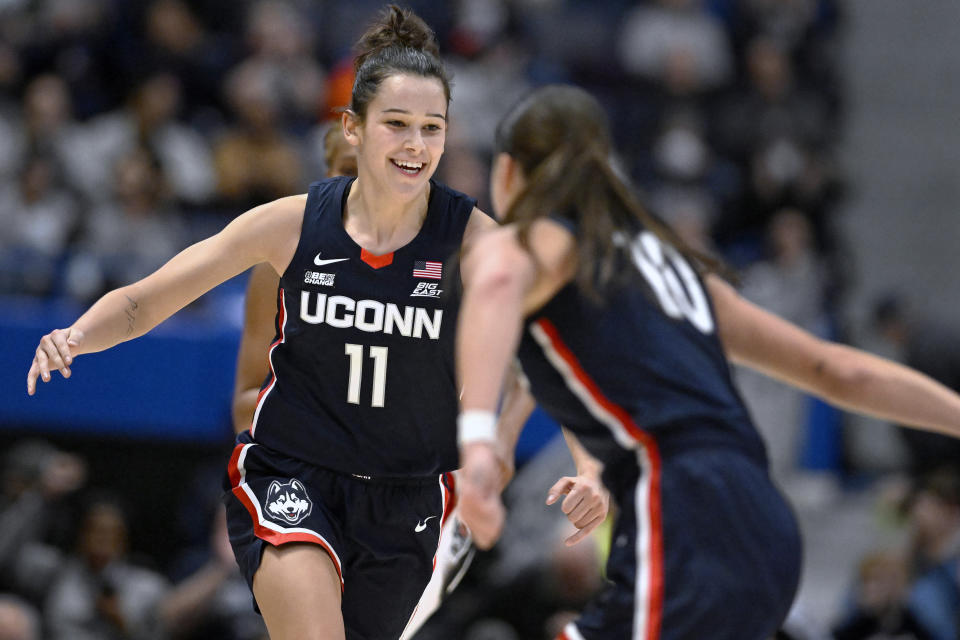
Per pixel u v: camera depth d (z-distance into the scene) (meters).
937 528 18.48
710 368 7.25
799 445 25.03
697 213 27.42
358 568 9.21
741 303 7.78
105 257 22.89
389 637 9.56
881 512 21.66
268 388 9.07
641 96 31.36
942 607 17.81
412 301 8.69
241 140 26.16
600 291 7.07
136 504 22.69
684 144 29.14
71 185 24.62
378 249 8.73
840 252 29.30
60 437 22.48
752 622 6.82
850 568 22.38
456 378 8.90
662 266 7.40
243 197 25.86
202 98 27.94
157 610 19.02
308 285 8.74
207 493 21.95
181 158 25.50
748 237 28.75
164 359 22.14
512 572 18.98
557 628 16.56
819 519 23.81
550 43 32.12
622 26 32.84
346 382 8.82
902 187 31.83
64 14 27.36
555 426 22.53
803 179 28.91
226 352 22.12
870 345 25.64
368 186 8.68
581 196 7.22
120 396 22.09
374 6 31.16
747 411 7.37
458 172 24.81
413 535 9.23
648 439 7.06
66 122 25.73
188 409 22.11
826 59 32.28
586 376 7.12
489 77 28.36
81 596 19.22
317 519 8.73
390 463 9.01
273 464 8.98
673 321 7.26
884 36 33.25
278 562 8.47
